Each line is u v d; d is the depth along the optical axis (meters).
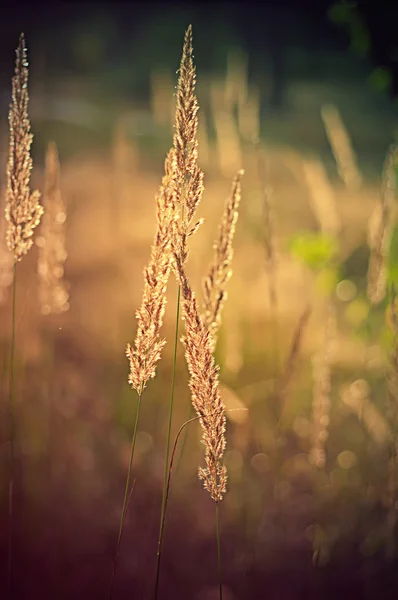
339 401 2.39
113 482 2.05
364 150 5.93
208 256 2.32
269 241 1.85
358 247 2.70
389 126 6.55
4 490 1.92
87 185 4.11
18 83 1.43
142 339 1.36
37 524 1.87
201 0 12.11
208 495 2.04
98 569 1.83
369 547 1.85
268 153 5.12
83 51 11.53
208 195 3.21
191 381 1.35
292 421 2.23
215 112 2.36
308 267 2.24
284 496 1.98
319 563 1.82
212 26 11.95
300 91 9.32
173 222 1.35
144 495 2.04
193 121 1.34
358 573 1.82
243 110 2.34
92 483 2.02
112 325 2.81
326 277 2.27
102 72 11.16
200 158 2.16
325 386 1.82
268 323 2.50
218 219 2.94
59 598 1.76
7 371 2.07
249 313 2.52
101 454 2.15
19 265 2.68
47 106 6.95
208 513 1.98
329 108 2.44
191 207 1.34
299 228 3.43
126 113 7.53
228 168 2.37
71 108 7.29
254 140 2.26
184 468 2.15
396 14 2.94
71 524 1.89
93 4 12.13
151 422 2.30
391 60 3.01
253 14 11.55
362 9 2.99
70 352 2.57
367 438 2.14
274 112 8.30
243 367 2.28
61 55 11.34
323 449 1.83
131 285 3.20
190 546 1.89
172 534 1.92
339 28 3.48
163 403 2.37
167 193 1.35
